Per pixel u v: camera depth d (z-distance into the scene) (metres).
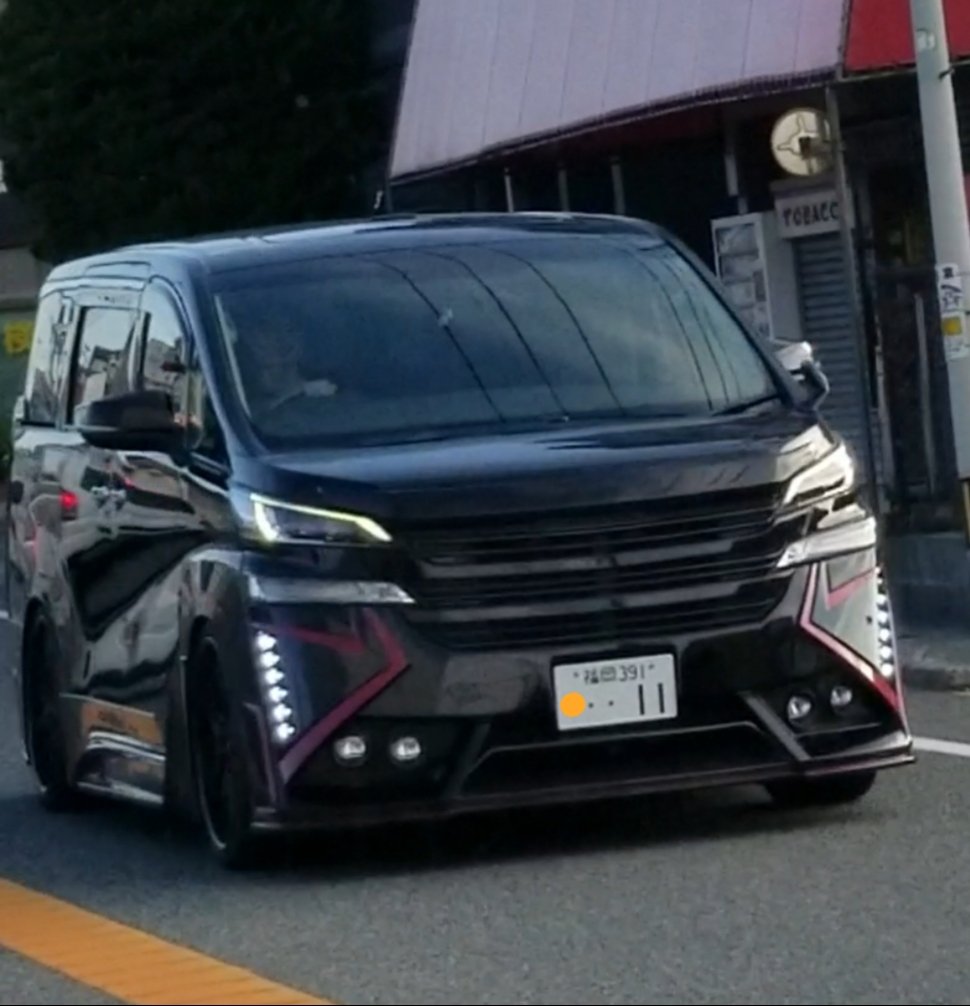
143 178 38.22
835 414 25.67
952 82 22.00
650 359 11.77
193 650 11.22
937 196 18.80
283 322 11.73
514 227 12.57
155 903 10.61
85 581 12.91
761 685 10.68
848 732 10.92
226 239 12.72
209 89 38.00
